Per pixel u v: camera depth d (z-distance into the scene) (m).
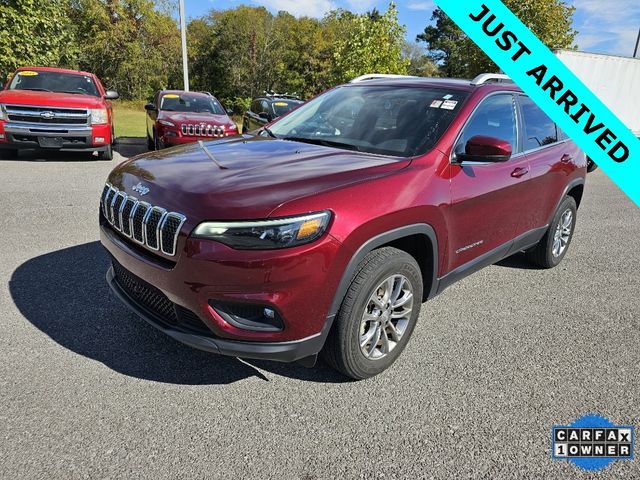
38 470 2.09
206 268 2.31
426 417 2.61
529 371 3.11
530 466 2.31
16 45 11.70
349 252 2.47
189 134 9.80
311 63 40.00
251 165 2.83
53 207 6.05
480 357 3.25
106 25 33.75
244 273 2.29
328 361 2.78
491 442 2.45
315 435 2.42
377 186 2.66
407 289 2.94
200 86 41.78
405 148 3.20
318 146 3.35
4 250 4.53
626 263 5.36
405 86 3.83
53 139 8.87
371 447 2.36
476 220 3.39
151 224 2.51
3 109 8.51
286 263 2.30
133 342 3.13
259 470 2.18
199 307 2.38
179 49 38.94
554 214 4.66
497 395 2.84
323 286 2.43
